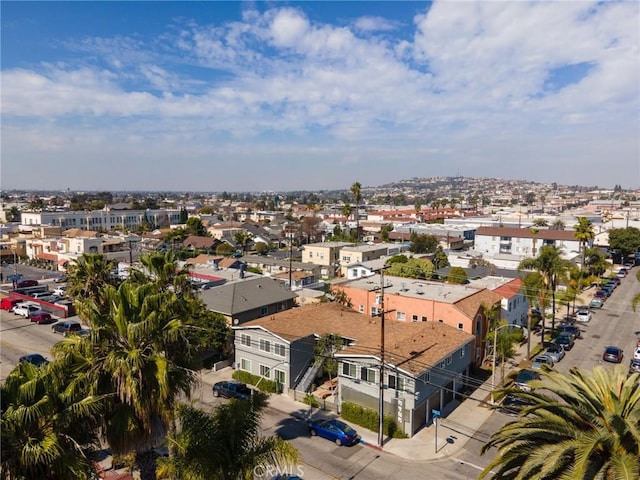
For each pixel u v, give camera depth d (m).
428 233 116.38
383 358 27.05
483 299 42.50
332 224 149.75
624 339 48.03
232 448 15.15
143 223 141.25
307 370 35.50
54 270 83.88
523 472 11.95
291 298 49.12
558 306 59.94
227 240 120.56
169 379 14.58
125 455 14.79
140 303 15.70
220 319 39.72
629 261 98.94
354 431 27.11
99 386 13.88
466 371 35.53
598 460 12.08
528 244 98.69
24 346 41.94
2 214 151.25
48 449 10.12
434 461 25.19
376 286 48.12
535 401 14.04
